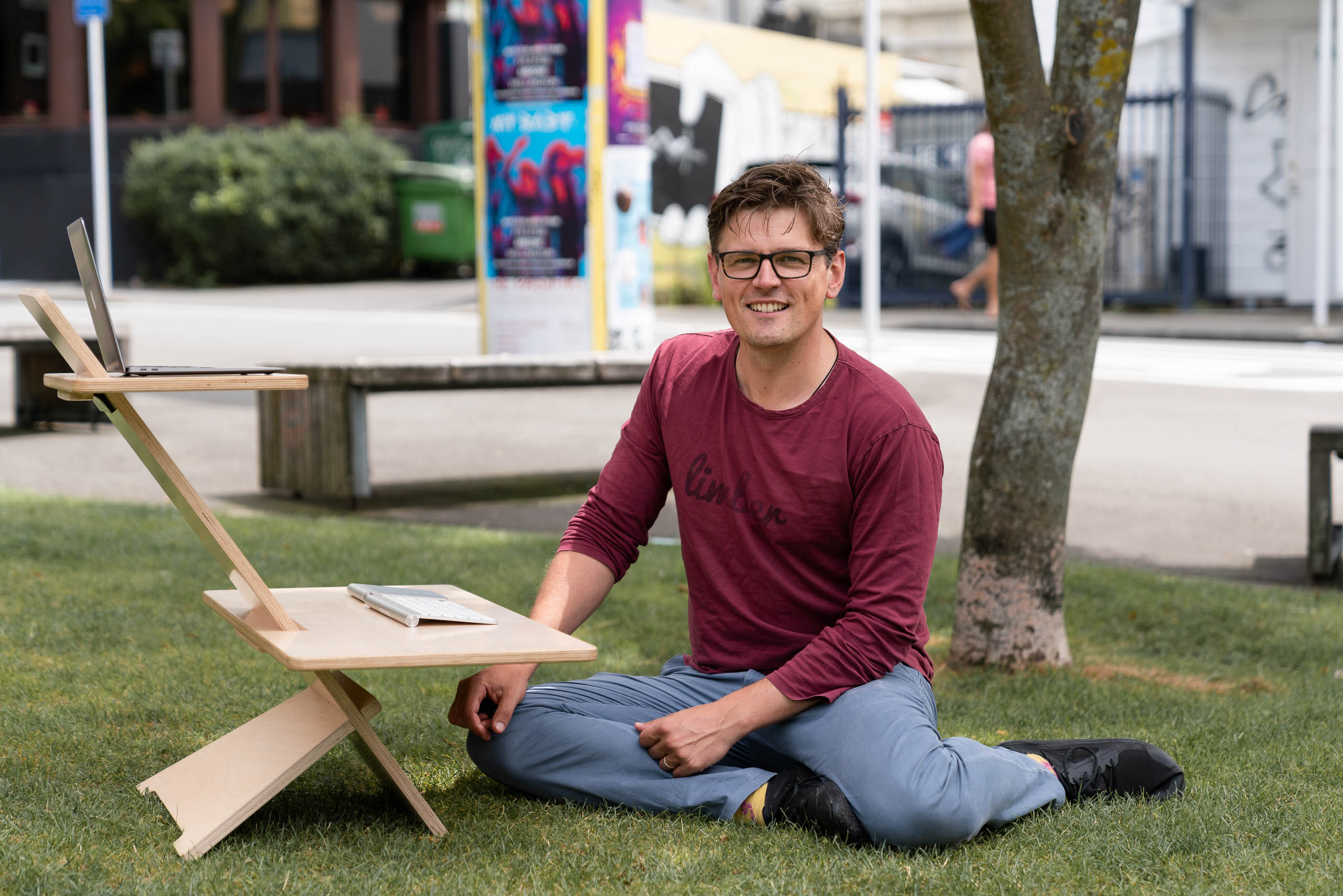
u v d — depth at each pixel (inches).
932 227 756.6
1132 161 703.1
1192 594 222.4
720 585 121.5
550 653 100.0
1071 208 172.9
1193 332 585.3
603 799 118.2
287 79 1034.1
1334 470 331.3
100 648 173.6
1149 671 181.6
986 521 180.1
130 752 132.4
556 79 423.8
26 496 283.3
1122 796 122.4
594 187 426.6
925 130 780.0
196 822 108.9
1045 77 178.5
